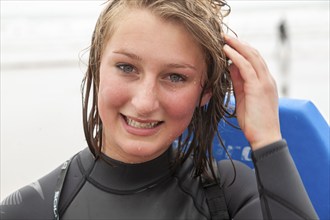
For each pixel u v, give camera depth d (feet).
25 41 24.58
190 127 4.57
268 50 21.25
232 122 5.12
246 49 4.29
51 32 25.79
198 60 3.97
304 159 4.88
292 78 17.84
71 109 14.35
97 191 4.39
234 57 4.23
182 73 3.91
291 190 4.03
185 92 3.97
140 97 3.83
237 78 4.37
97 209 4.33
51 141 11.45
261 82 4.26
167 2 3.85
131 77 3.90
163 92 3.91
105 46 4.02
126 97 3.90
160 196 4.38
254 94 4.23
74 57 21.98
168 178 4.46
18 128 12.59
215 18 4.18
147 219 4.29
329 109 14.90
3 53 22.61
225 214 4.31
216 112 4.51
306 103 4.94
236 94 4.38
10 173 9.96
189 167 4.58
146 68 3.84
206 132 4.51
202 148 4.50
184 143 4.63
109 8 4.10
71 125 12.75
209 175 4.45
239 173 4.63
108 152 4.42
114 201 4.35
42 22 27.07
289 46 20.21
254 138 4.21
